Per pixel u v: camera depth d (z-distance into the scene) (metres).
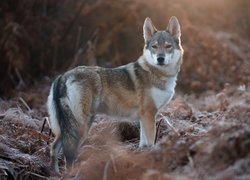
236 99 15.80
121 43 25.33
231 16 28.97
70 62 24.02
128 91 12.77
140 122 12.97
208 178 8.46
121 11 26.25
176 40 13.37
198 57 24.11
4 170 11.23
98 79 12.48
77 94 12.09
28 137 13.30
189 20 27.25
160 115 14.66
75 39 25.14
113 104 12.79
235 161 8.76
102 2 26.58
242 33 28.52
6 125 14.00
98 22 25.92
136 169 9.88
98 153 11.79
